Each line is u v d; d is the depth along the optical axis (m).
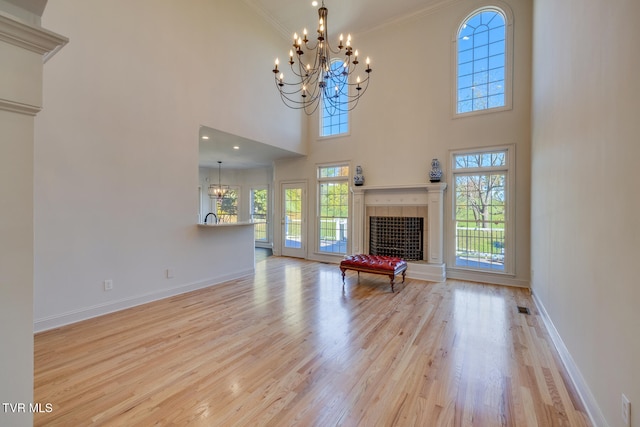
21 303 1.02
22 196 1.02
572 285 2.22
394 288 4.55
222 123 4.79
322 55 3.70
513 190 4.70
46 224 2.90
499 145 4.81
